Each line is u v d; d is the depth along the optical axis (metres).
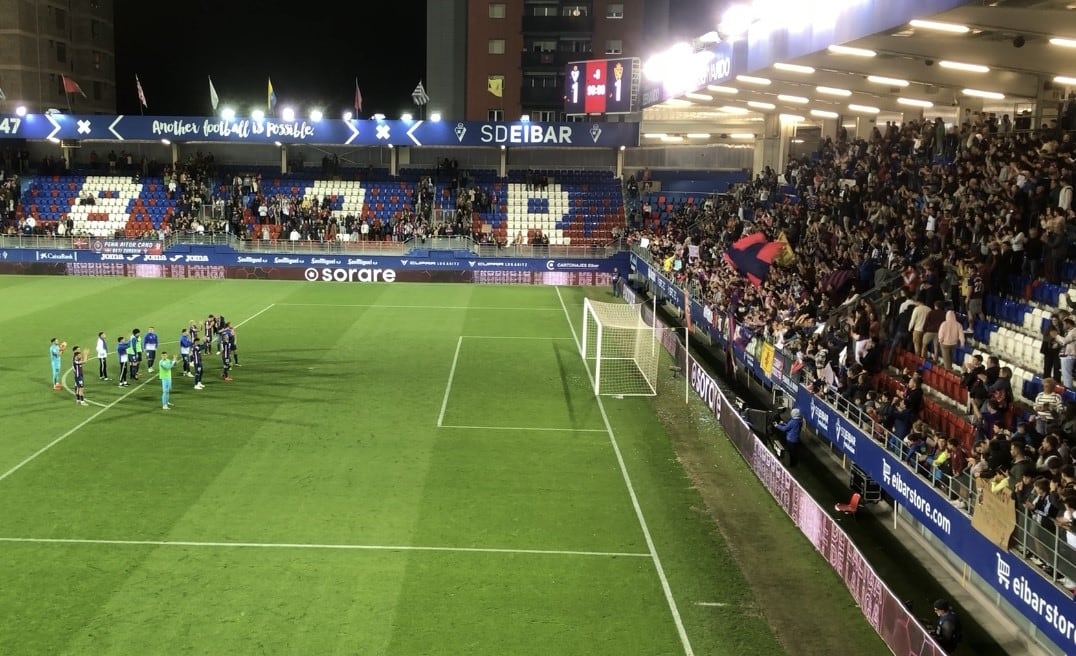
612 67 49.38
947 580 14.57
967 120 31.91
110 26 78.06
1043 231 20.94
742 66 26.47
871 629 12.98
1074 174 21.88
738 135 52.69
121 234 47.56
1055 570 10.70
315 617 13.09
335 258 46.62
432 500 17.59
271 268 46.72
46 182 51.22
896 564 15.23
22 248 46.22
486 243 48.19
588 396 25.66
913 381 17.20
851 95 34.81
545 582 14.35
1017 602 11.45
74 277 45.84
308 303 39.69
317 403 24.08
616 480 18.98
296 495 17.64
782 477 17.55
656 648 12.46
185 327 33.50
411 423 22.56
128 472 18.67
